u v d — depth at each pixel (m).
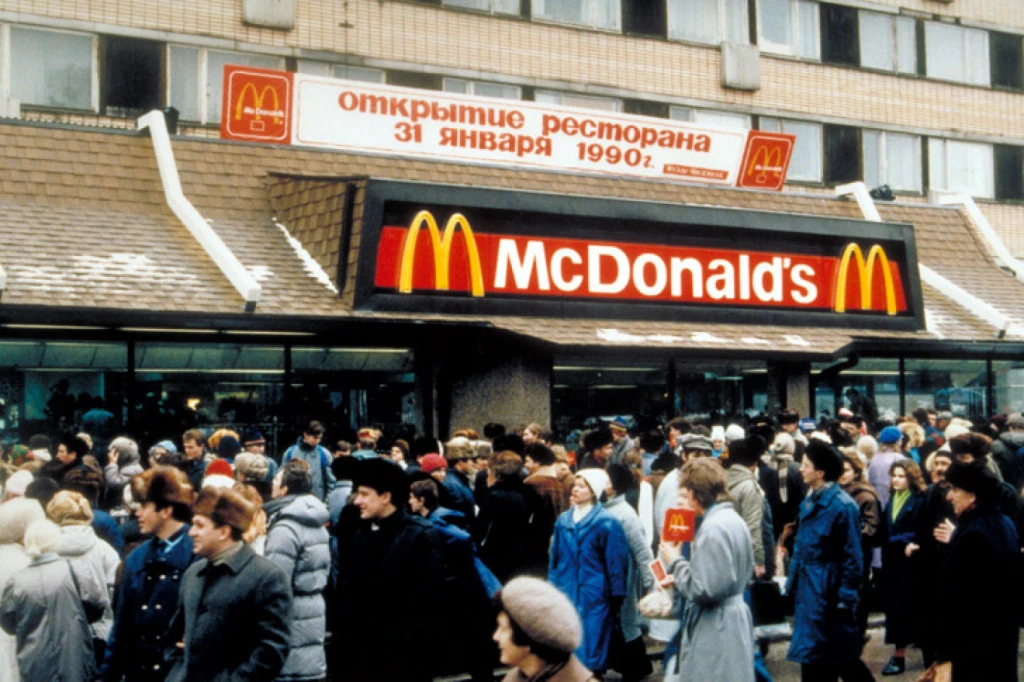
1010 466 12.98
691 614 6.62
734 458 10.11
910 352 21.72
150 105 23.84
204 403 15.57
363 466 6.61
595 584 8.76
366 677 6.47
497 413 17.48
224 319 15.12
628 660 9.16
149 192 17.38
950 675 7.68
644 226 18.70
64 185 16.73
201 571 5.80
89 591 7.02
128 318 14.44
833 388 21.12
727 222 19.41
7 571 7.12
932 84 33.78
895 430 12.59
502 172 20.20
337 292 16.42
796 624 8.01
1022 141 35.34
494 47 27.17
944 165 33.97
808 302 20.38
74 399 14.71
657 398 18.95
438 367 17.39
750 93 30.66
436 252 16.69
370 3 25.84
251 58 24.77
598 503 8.98
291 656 7.41
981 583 7.02
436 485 8.80
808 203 23.38
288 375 16.17
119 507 11.29
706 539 6.50
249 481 8.96
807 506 8.02
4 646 7.23
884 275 21.09
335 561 9.98
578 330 17.64
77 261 15.12
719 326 19.36
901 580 10.24
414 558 6.54
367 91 19.22
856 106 32.38
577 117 20.91
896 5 33.25
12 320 13.77
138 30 23.66
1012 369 22.95
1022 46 35.53
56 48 23.05
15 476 9.20
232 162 18.14
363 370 16.80
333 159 18.98
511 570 9.54
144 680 6.21
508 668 10.38
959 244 25.12
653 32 29.36
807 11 31.78
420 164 19.53
